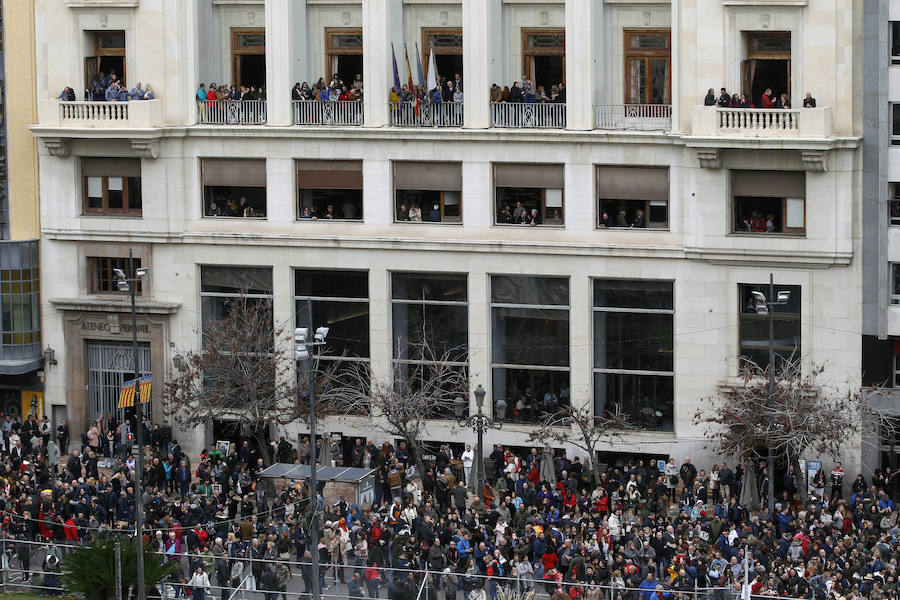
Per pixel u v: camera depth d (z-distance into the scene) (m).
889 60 106.12
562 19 115.12
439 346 116.69
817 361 109.69
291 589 88.50
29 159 122.50
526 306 114.94
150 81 119.81
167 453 116.81
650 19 113.12
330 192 117.94
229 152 118.81
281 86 117.69
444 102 115.38
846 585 84.62
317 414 113.75
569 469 108.06
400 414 109.38
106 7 119.75
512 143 113.75
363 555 91.44
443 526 95.62
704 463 111.38
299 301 118.94
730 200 110.12
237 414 114.12
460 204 115.56
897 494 108.06
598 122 113.31
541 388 115.19
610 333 113.69
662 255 111.44
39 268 123.38
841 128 107.44
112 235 121.31
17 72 121.88
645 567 88.44
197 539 95.19
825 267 108.62
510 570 90.06
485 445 115.31
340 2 118.81
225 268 120.00
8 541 94.19
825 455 108.25
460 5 116.81
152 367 121.50
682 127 110.50
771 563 88.44
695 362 111.81
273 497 103.44
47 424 122.50
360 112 117.12
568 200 113.50
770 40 109.12
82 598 91.00
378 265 116.81
